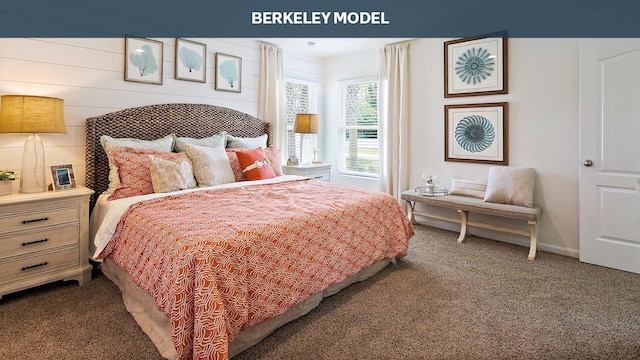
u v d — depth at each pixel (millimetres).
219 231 1833
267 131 4367
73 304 2264
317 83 5277
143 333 1937
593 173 2975
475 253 3295
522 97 3488
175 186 2811
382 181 4707
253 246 1817
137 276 1976
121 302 2295
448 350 1794
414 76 4348
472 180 3859
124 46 3248
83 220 2576
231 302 1646
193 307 1581
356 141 5164
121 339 1881
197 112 3693
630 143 2781
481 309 2213
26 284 2316
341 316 2135
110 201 2613
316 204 2479
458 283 2609
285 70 4844
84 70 3029
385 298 2369
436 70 4137
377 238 2664
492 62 3654
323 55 5152
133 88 3326
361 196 2789
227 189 2859
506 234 3676
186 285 1583
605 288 2512
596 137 2943
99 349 1794
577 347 1812
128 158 2811
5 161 2699
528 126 3465
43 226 2387
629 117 2777
